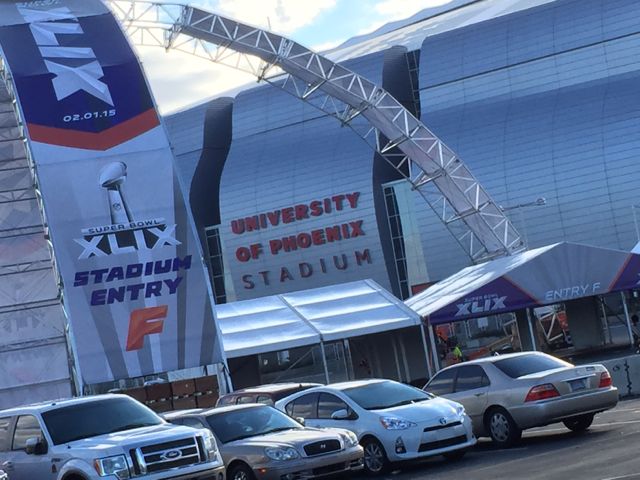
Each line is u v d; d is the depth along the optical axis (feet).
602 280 130.31
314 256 313.32
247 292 322.14
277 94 343.87
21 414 54.08
